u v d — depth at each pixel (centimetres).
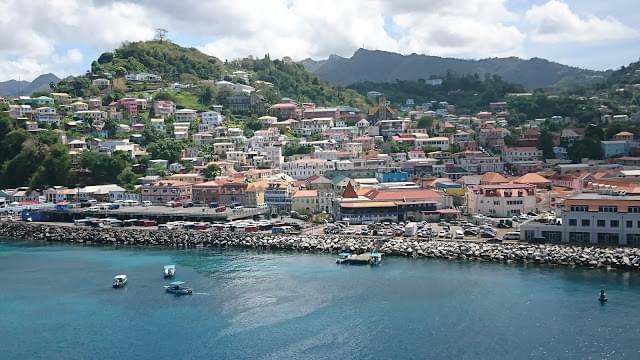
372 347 14375
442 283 18888
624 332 14762
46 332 15838
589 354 13725
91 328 16025
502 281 18900
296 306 17162
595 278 19000
